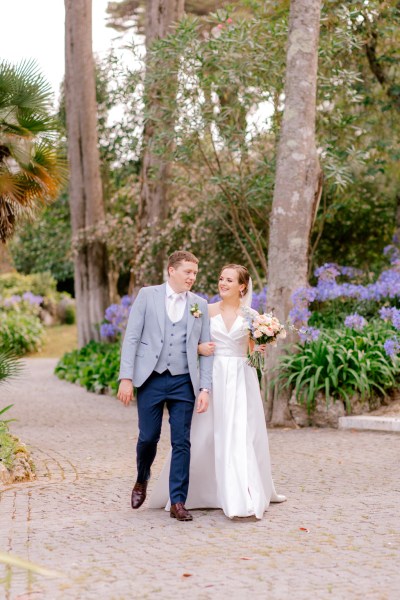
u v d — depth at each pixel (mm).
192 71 12930
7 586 3887
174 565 4312
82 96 19031
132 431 10508
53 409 13320
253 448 5633
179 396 5453
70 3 18906
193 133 13062
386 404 10914
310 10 10719
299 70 10750
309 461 7805
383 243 16891
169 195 16656
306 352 10680
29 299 30312
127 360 5469
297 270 10812
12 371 9242
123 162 19500
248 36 12648
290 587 3910
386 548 4617
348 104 14828
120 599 3754
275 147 13656
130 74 13898
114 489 6539
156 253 16219
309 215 10867
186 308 5551
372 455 8078
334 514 5520
